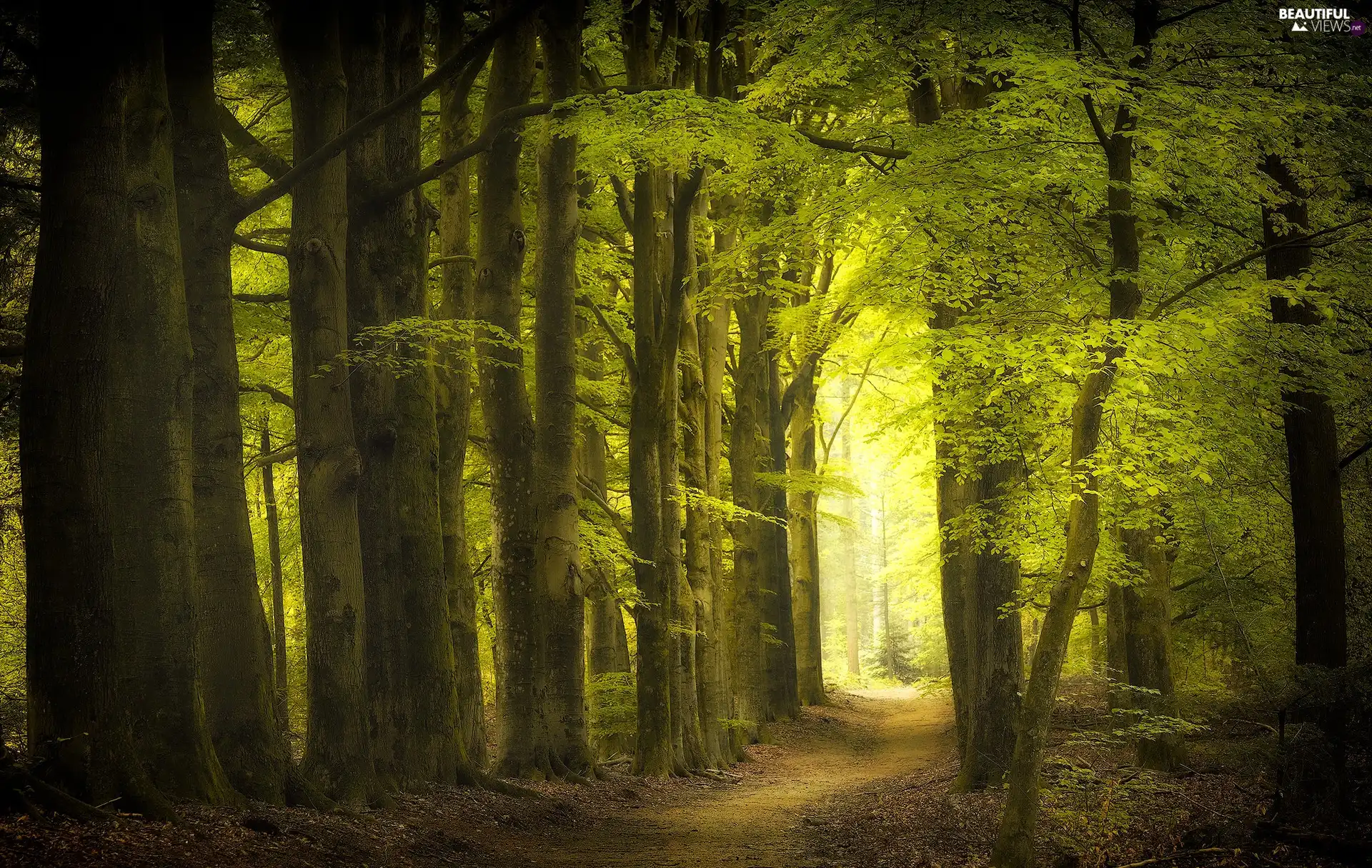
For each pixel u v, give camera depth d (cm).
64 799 800
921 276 1299
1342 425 1413
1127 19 1177
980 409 1372
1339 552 1173
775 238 1409
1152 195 1170
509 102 1636
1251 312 1139
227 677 1079
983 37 1161
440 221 1795
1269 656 1731
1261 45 1114
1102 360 999
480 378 1723
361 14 1399
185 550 991
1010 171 1129
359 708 1203
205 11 1144
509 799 1408
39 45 1000
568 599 1730
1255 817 991
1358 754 985
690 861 1127
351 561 1213
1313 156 1138
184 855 784
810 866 1089
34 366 891
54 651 860
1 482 1844
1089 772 1059
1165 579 1581
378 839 1023
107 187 913
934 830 1236
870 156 1584
